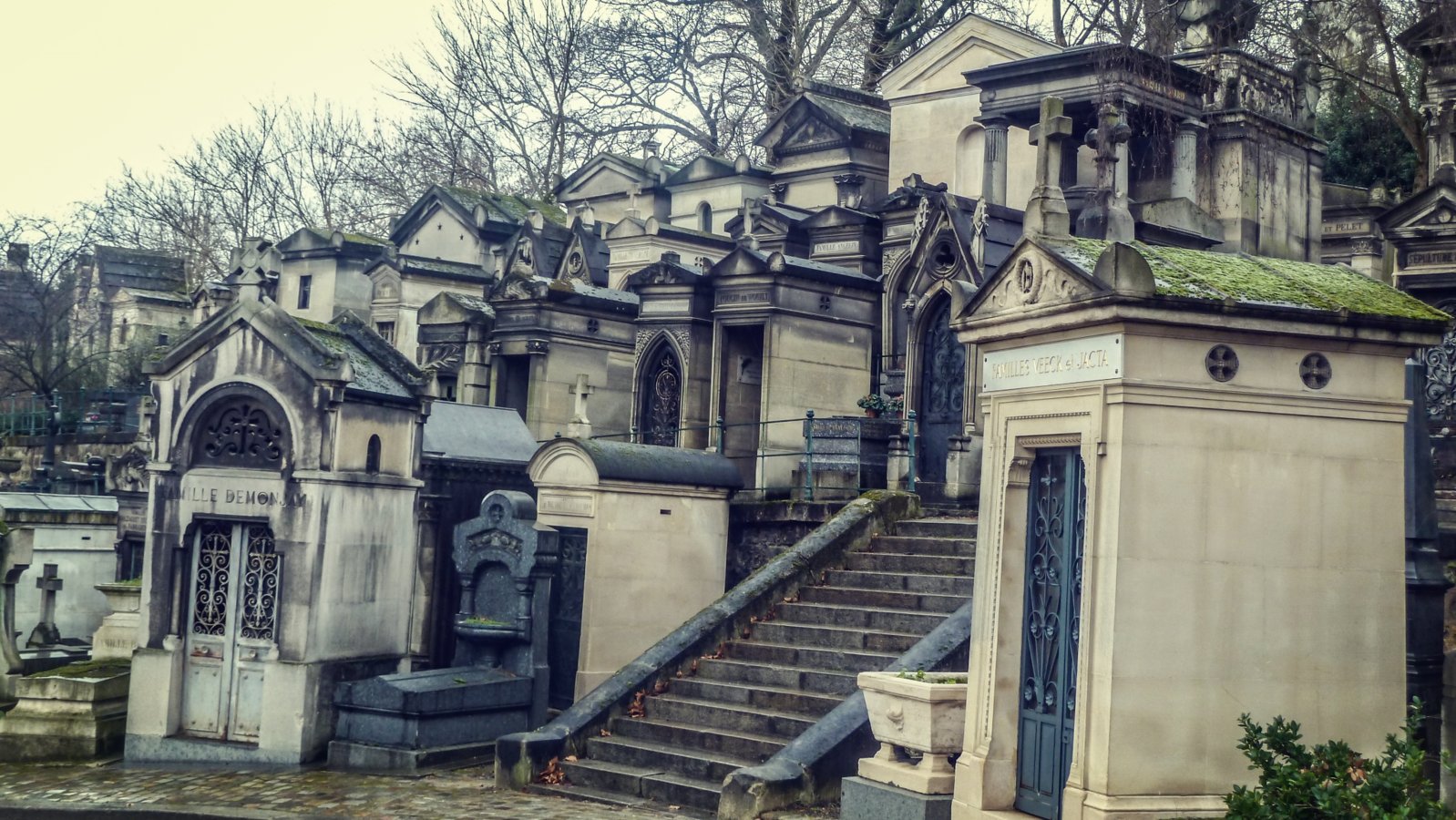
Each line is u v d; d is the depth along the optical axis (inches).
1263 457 354.6
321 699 624.1
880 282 968.9
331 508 630.5
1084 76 958.4
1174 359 348.8
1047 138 383.9
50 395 1728.6
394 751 597.0
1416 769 304.3
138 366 1932.8
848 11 1652.3
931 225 903.1
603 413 1064.8
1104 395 349.7
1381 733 358.0
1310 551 357.1
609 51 1827.0
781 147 1349.7
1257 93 982.4
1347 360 364.2
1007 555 394.6
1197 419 350.0
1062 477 382.0
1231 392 351.9
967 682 434.3
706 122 1807.3
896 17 1595.7
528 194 1945.1
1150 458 346.0
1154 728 341.4
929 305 902.4
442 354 1154.0
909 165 1209.4
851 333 948.6
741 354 955.3
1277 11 993.5
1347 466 362.0
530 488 783.7
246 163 2146.9
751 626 621.6
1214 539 349.1
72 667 697.6
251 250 651.5
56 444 1577.3
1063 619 375.6
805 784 466.6
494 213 1688.0
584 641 655.8
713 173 1461.6
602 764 550.9
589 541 660.1
